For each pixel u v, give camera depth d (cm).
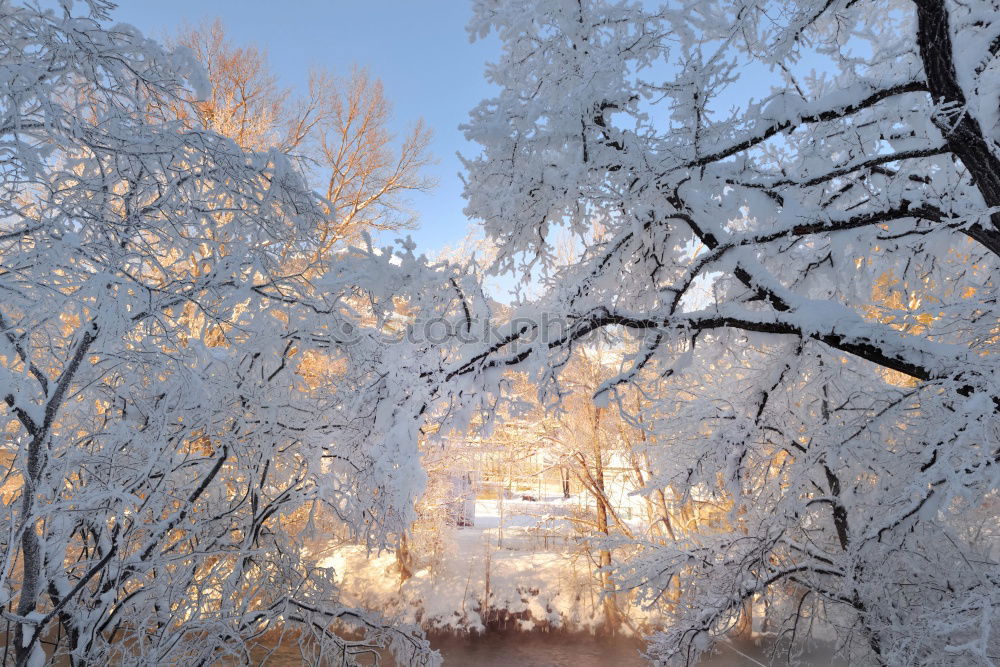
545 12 446
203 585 477
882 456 523
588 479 1464
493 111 458
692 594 667
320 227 414
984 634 290
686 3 413
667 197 488
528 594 1465
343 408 500
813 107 407
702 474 612
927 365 393
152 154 323
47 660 383
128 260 349
